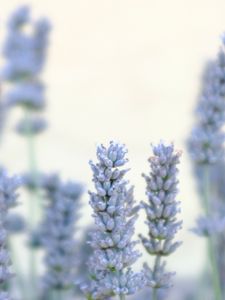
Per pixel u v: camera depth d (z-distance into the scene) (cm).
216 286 44
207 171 46
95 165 30
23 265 79
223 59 46
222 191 55
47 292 54
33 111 67
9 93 66
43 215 48
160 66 137
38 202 59
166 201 33
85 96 134
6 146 101
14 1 132
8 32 68
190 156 46
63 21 139
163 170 33
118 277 31
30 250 54
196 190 55
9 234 52
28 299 54
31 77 68
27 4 68
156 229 33
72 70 136
